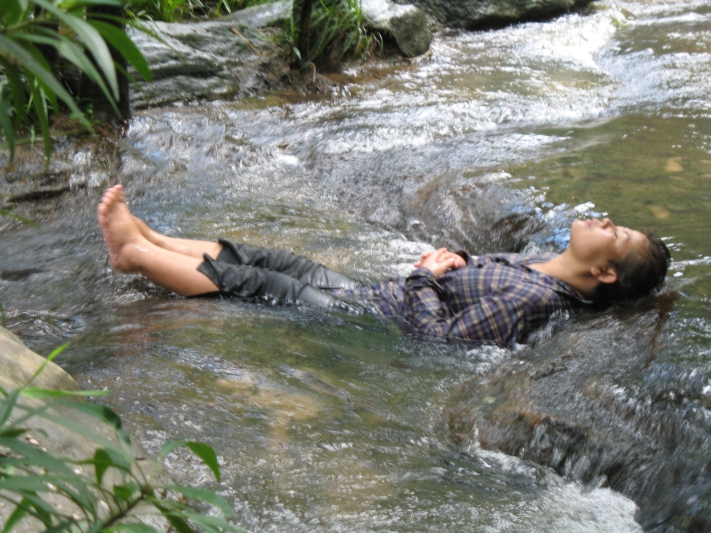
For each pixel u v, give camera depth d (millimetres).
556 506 2082
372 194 4789
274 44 7047
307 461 2113
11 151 854
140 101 6051
